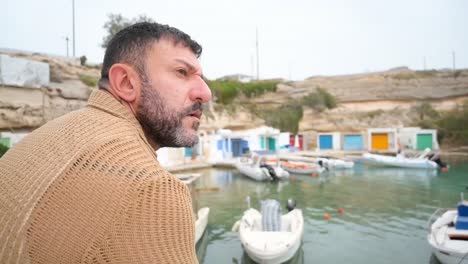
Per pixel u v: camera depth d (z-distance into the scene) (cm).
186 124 97
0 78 2469
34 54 3412
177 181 78
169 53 94
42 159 76
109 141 76
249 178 2817
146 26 98
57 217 65
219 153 3809
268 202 1134
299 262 1033
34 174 73
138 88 92
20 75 2600
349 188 2353
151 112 91
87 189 67
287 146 4688
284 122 5703
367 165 3566
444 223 1087
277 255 917
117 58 95
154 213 67
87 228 64
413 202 1891
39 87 2775
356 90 6406
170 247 67
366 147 4869
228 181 2688
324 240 1237
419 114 5675
